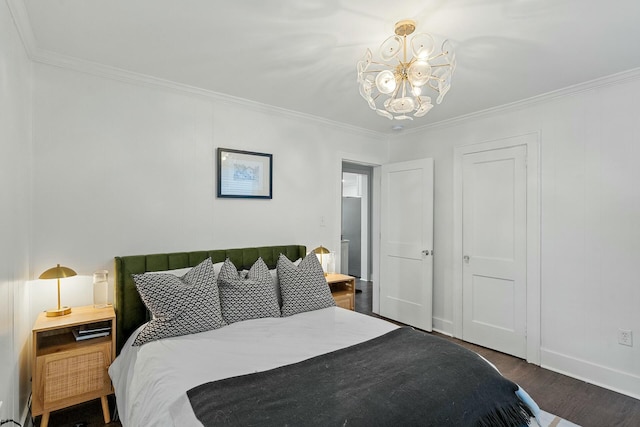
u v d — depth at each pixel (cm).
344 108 336
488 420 142
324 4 170
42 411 193
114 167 253
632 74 244
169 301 210
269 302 249
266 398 133
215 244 302
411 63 181
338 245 392
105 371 213
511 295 318
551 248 291
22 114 196
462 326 357
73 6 173
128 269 246
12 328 170
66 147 235
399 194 416
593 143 267
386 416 124
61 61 229
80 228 240
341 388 141
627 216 251
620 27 187
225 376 154
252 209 326
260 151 331
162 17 183
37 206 224
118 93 254
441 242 380
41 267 225
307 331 217
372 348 186
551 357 289
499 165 328
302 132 362
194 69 249
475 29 190
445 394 141
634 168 247
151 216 269
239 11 177
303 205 363
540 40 202
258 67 245
